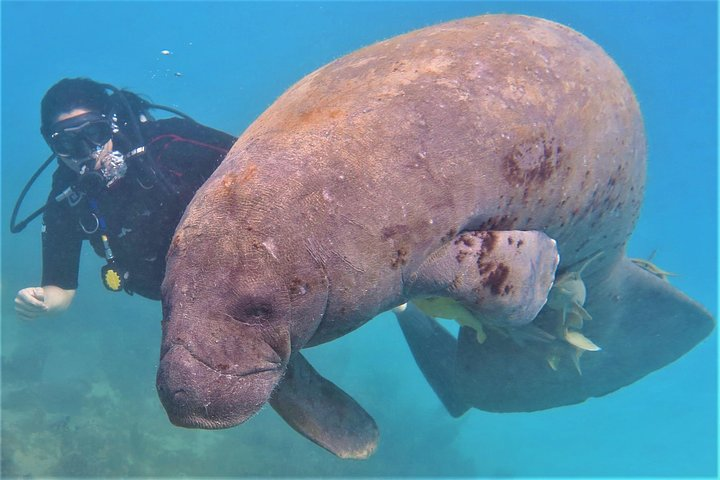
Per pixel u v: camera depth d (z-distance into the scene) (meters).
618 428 23.48
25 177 33.81
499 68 2.56
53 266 4.47
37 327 16.44
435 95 2.35
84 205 4.13
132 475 11.44
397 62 2.47
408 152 2.21
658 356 5.09
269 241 1.90
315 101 2.28
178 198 4.03
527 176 2.57
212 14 61.53
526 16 3.06
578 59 2.87
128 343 16.19
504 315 2.59
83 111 4.08
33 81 88.12
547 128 2.60
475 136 2.37
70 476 10.90
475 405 5.21
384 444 15.61
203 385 1.85
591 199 3.06
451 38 2.64
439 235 2.33
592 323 4.60
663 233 33.41
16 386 13.50
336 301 2.12
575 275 3.63
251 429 13.91
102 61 78.44
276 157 2.04
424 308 3.30
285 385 2.49
